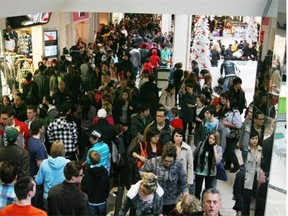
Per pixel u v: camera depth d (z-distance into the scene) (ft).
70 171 11.96
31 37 44.09
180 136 16.47
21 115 22.53
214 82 44.34
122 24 76.48
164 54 51.29
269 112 9.61
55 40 47.75
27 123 20.15
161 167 14.57
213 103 25.38
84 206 12.27
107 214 18.71
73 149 19.88
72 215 12.11
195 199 12.39
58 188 12.11
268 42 10.08
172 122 21.31
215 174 18.30
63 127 19.45
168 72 44.21
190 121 26.66
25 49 42.98
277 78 9.30
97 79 37.65
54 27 47.80
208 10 13.46
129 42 63.00
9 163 12.49
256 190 10.41
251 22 50.29
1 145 17.53
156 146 17.15
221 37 52.80
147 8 14.01
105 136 19.74
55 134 19.47
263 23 10.59
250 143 11.35
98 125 19.95
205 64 42.16
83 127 23.88
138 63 49.98
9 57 37.01
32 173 16.67
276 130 9.36
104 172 15.49
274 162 9.35
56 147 14.55
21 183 10.57
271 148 9.34
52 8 14.35
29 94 29.94
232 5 13.24
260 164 9.93
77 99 30.55
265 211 9.48
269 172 9.36
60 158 14.49
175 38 41.73
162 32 75.00
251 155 11.24
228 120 22.59
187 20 41.29
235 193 16.22
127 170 18.28
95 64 45.14
